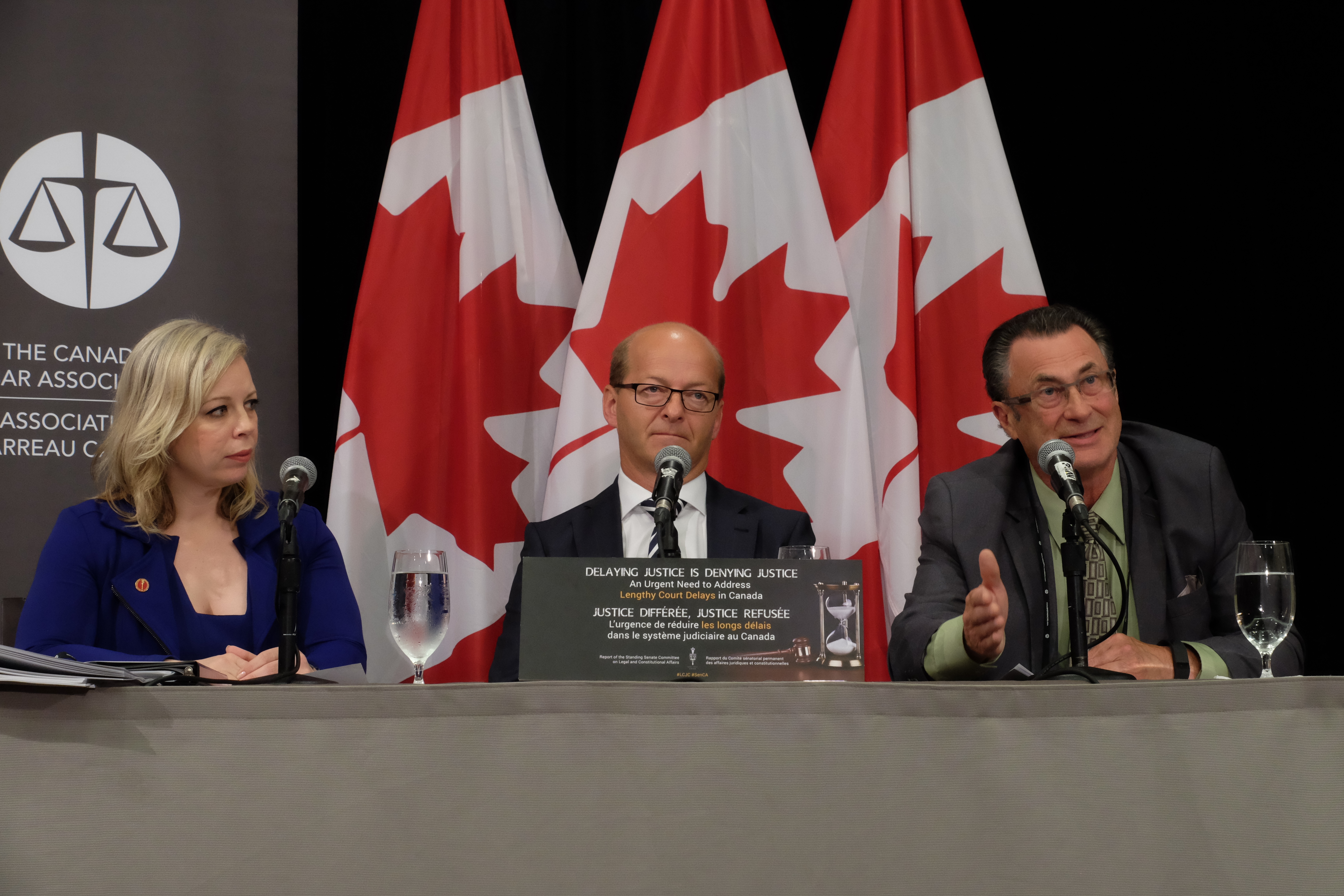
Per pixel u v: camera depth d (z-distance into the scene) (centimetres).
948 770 94
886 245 272
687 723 94
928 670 162
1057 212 316
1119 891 92
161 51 252
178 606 186
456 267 271
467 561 260
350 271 298
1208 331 312
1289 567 141
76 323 244
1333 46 307
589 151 308
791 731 94
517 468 270
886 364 268
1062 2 316
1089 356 194
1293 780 96
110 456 191
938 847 92
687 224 267
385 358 262
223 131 254
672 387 231
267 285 255
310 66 298
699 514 232
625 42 310
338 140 299
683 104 271
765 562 119
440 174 272
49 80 245
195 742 91
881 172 277
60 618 179
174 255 250
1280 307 309
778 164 274
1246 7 313
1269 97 311
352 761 92
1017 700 96
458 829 91
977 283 269
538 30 306
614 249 266
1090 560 193
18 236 241
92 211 246
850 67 282
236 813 90
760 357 267
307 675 125
